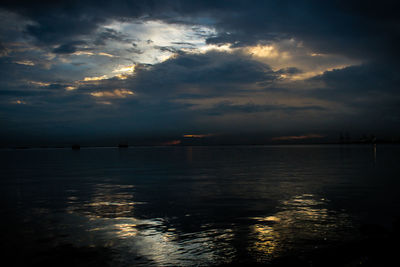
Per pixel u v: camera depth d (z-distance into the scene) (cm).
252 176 2902
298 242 927
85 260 816
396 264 759
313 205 1459
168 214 1302
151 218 1238
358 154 9075
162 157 8450
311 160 6047
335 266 758
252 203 1525
